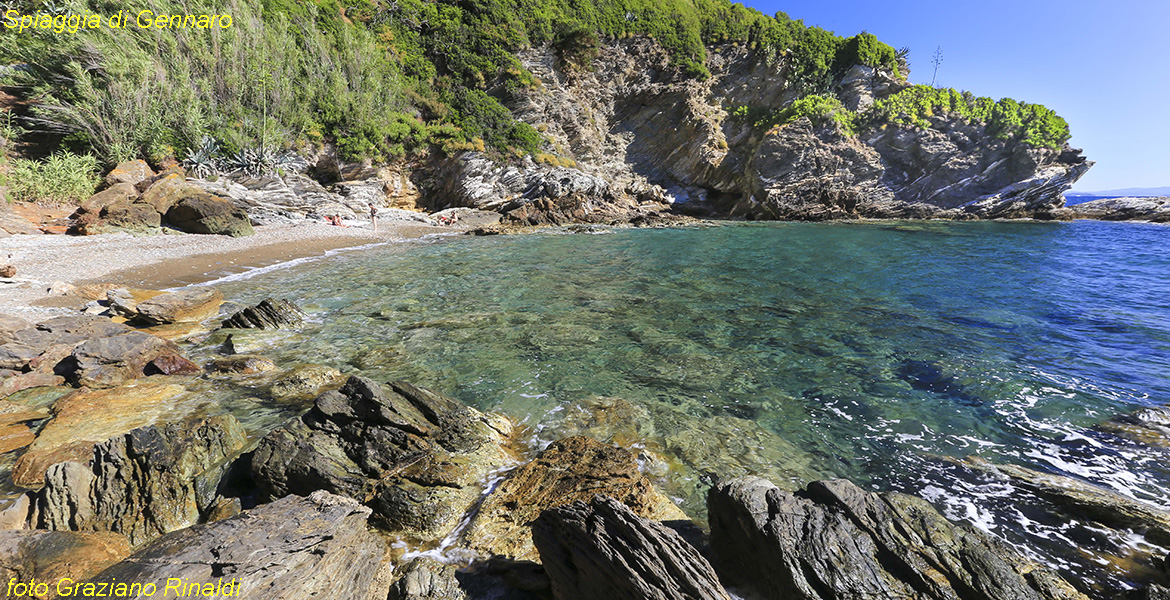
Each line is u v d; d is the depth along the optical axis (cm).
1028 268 2073
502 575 424
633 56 5591
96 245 1997
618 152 5841
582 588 373
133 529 466
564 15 5219
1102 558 427
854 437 662
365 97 4062
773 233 3688
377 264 2070
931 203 5056
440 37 4725
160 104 3023
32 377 778
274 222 3042
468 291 1559
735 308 1359
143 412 688
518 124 4722
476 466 567
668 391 812
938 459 603
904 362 938
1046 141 4803
